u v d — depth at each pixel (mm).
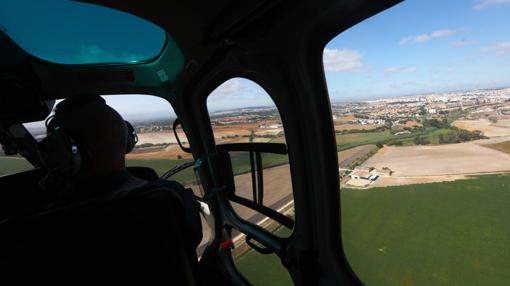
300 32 1087
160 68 2164
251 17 1102
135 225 736
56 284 716
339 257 1443
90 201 724
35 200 1825
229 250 2379
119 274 755
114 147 855
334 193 1385
